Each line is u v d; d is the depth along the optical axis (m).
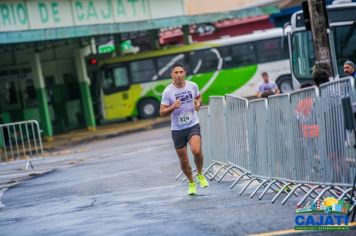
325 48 19.23
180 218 11.62
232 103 15.41
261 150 13.73
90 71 49.22
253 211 11.55
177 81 13.82
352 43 25.73
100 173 21.58
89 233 11.10
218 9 64.81
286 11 51.22
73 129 49.53
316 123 11.31
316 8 19.19
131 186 17.41
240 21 61.00
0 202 17.25
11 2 35.47
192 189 14.41
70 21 38.06
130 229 11.05
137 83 47.88
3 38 34.19
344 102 9.73
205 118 17.81
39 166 27.30
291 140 12.30
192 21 41.91
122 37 48.28
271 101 13.09
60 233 11.45
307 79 26.95
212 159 17.39
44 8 36.94
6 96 45.47
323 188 11.51
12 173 25.62
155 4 41.75
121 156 26.78
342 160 10.53
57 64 49.22
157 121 44.06
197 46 48.00
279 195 12.61
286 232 9.50
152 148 28.31
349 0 26.23
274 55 47.34
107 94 47.91
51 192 18.12
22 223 13.22
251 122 14.24
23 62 46.19
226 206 12.42
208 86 47.84
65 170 24.17
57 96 49.00
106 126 47.56
